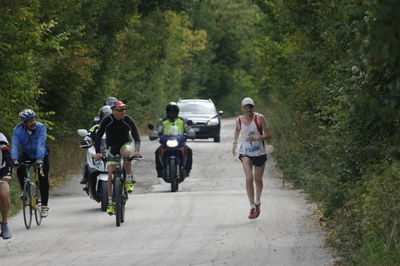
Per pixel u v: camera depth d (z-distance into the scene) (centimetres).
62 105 5628
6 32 3553
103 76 6769
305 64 4434
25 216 2645
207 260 1964
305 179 3516
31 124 2658
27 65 3759
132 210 3133
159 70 12519
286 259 1939
